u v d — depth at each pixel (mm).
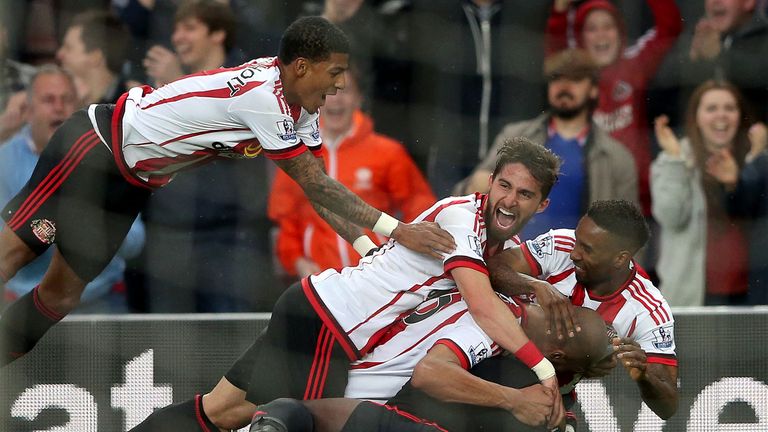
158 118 13328
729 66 17641
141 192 14008
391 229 12648
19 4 16344
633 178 17031
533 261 13391
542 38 17344
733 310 15086
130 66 16984
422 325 12750
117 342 14680
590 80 16938
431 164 17422
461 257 12344
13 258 13969
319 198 12945
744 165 17188
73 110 16422
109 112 13664
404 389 12461
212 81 13117
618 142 17047
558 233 13555
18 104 16141
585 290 13391
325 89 12820
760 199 17250
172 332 14742
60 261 13992
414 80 17359
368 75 17219
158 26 17062
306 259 17297
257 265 17422
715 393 15070
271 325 13164
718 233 17219
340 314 12805
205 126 13180
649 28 18328
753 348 15086
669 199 17125
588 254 12891
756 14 17828
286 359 13016
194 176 17281
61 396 14625
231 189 17375
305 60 12617
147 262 17188
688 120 17234
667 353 13562
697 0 18156
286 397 13000
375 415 12172
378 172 16922
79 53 16641
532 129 17156
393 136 17391
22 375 14578
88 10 16766
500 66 17422
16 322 14102
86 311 16891
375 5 17312
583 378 13883
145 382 14727
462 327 12477
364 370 12875
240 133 13195
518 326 12141
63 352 14602
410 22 17359
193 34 17016
